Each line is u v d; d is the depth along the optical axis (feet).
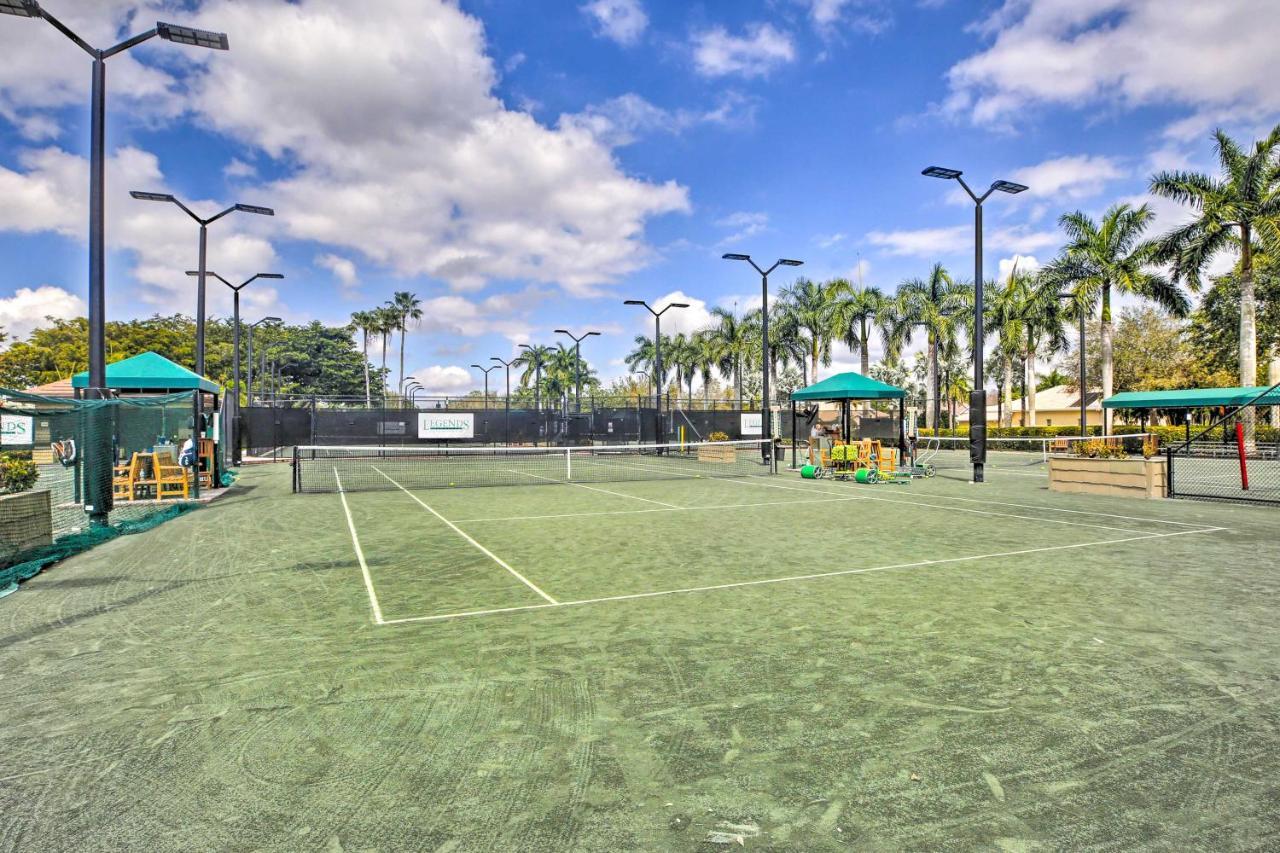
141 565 26.81
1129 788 10.27
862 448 68.85
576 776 10.64
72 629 18.44
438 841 8.97
